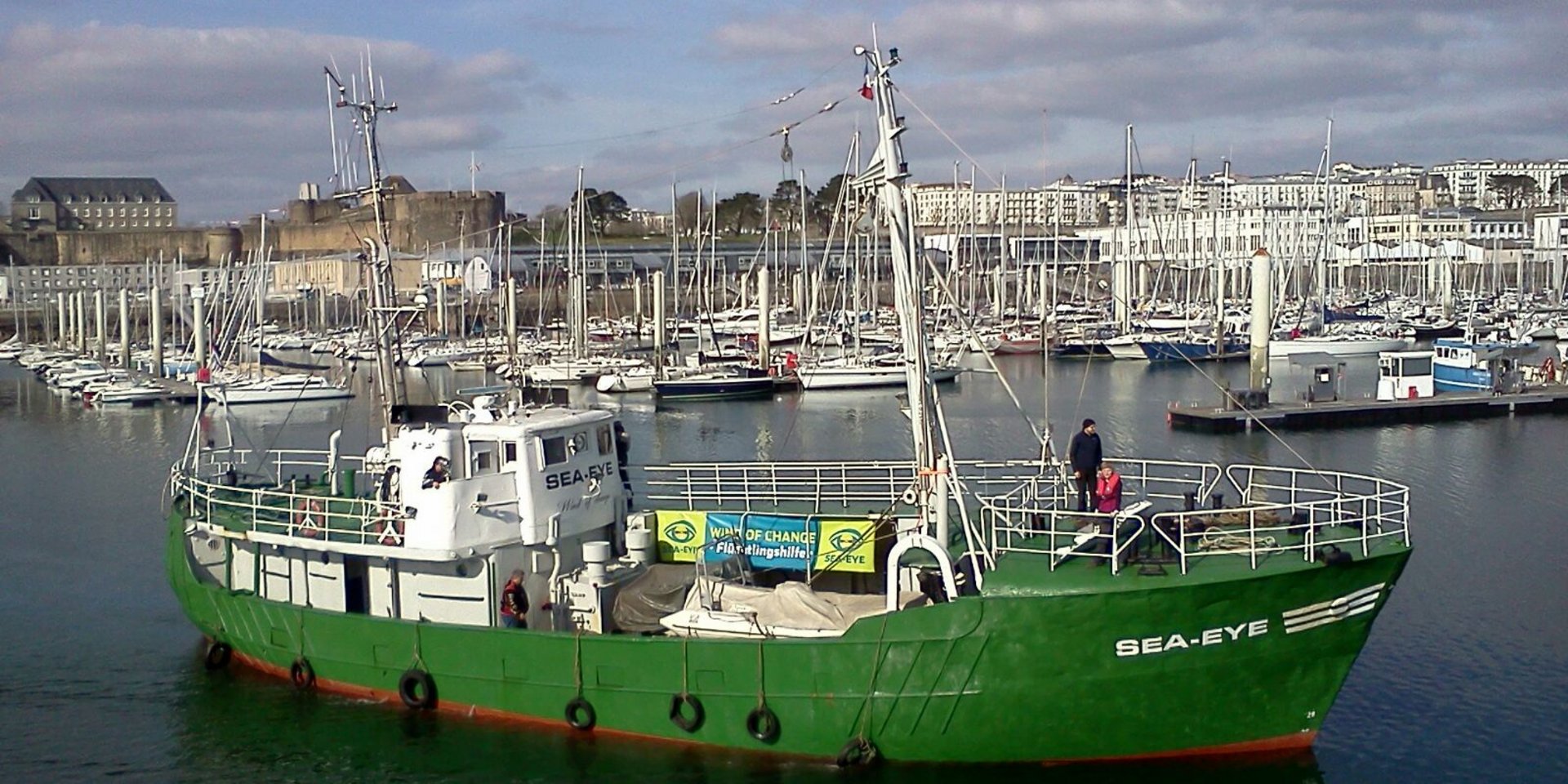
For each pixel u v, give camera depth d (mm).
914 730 23609
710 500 33344
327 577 28969
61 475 67938
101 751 27844
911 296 24703
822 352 113125
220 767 26750
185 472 38906
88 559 46250
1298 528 24625
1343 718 28688
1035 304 161375
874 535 27516
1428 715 28844
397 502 28297
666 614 26891
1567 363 89938
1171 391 96250
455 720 26797
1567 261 185375
